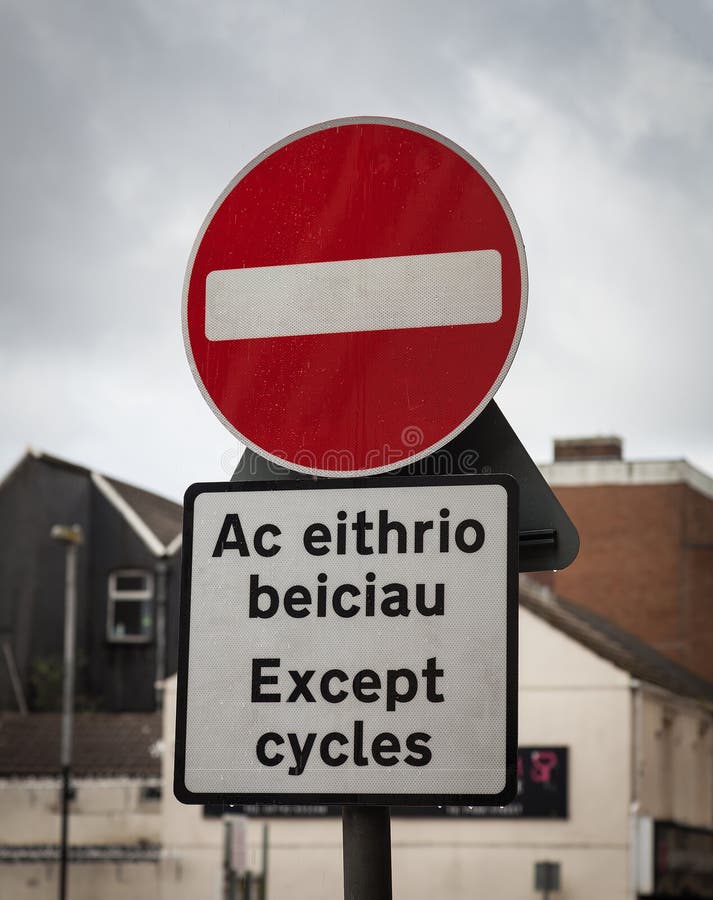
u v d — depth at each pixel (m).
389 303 2.70
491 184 2.68
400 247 2.71
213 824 31.47
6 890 32.19
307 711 2.52
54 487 40.12
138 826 32.31
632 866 30.22
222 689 2.55
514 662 2.47
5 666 38.41
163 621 39.81
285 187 2.77
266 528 2.58
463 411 2.65
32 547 39.50
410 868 30.62
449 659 2.49
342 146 2.76
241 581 2.57
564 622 34.06
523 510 2.69
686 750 35.06
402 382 2.68
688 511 44.12
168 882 31.33
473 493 2.53
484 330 2.66
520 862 30.41
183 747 2.54
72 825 32.56
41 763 33.50
